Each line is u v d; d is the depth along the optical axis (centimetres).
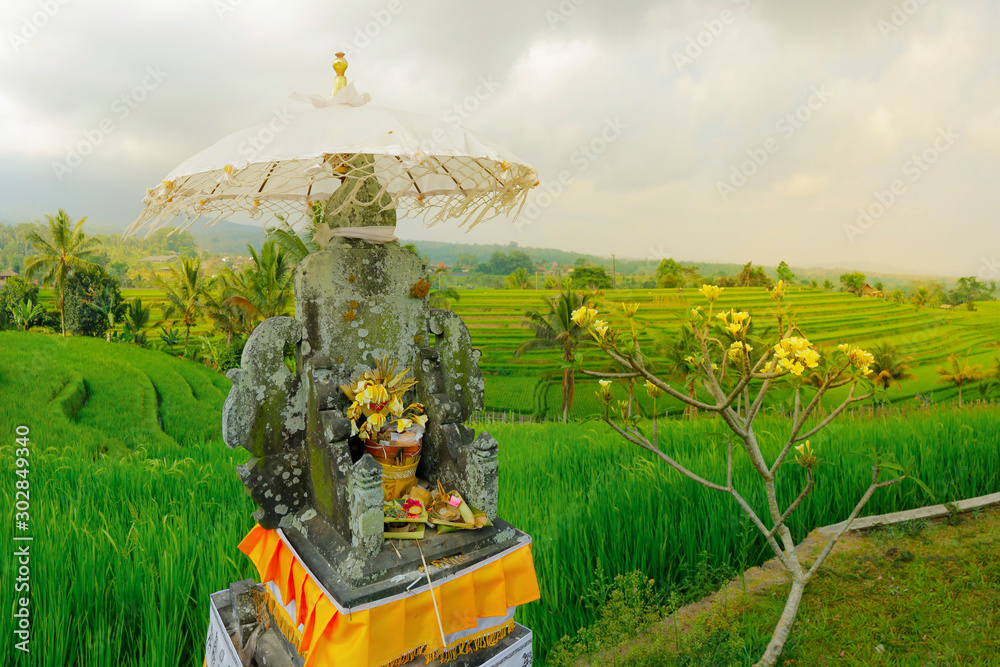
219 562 427
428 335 311
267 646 289
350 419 271
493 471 279
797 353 274
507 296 3462
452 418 299
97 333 2870
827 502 596
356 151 206
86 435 1652
